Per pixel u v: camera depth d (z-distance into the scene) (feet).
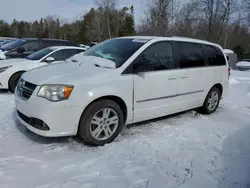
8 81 21.17
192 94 15.81
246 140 13.17
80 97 10.41
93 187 8.29
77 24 171.01
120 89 11.61
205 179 9.21
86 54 14.48
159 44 13.71
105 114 11.44
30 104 10.57
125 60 12.18
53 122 10.23
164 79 13.58
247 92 26.53
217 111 19.01
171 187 8.58
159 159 10.52
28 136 12.13
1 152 10.36
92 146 11.39
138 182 8.75
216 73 17.52
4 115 15.06
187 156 10.94
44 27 200.64
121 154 10.77
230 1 54.65
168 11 51.29
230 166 10.28
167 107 14.21
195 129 14.49
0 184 8.14
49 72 11.57
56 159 10.05
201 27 55.01
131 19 125.29
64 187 8.16
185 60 15.06
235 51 85.30
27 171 9.03
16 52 28.91
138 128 14.12
